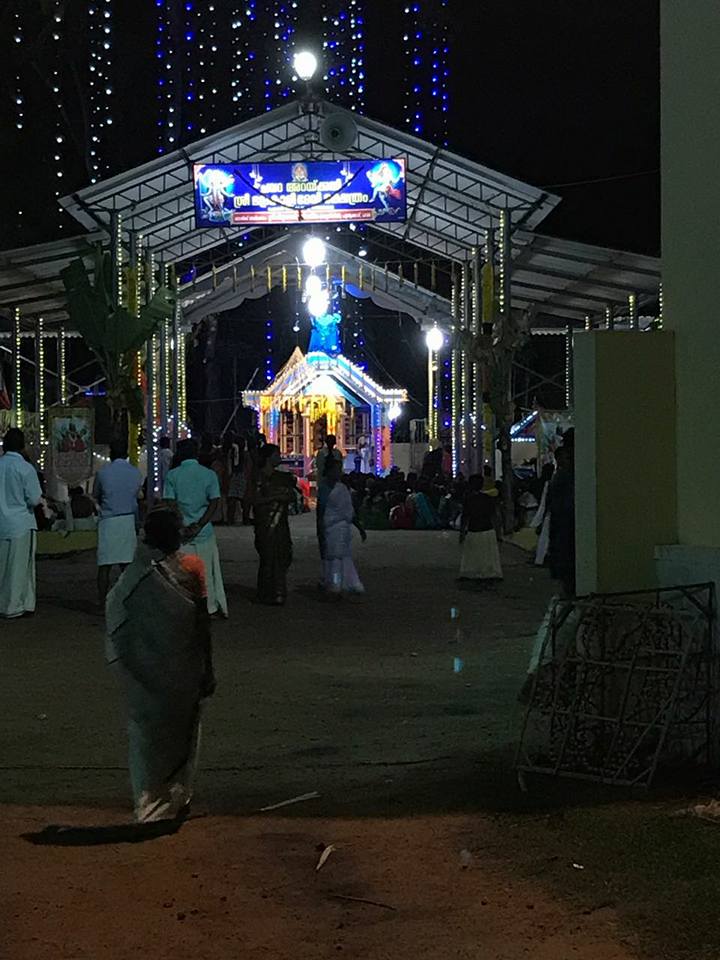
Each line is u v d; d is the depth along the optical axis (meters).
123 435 23.97
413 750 7.86
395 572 19.30
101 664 11.12
